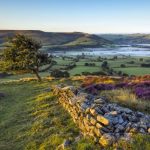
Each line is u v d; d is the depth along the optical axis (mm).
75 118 16203
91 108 14070
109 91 21703
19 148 15133
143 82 23641
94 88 23422
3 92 37281
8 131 18562
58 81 42750
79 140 12688
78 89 21266
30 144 15039
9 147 15602
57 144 13656
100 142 11422
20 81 49094
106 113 13359
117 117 12836
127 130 11586
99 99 16219
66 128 15719
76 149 11844
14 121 20641
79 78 42719
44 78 52031
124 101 17031
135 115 13414
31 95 32062
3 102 30172
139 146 10266
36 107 23422
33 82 46156
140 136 10797
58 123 16969
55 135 14773
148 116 13609
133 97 17812
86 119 13641
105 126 12195
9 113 23969
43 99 25266
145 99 18188
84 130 13867
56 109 20609
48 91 31469
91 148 11359
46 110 21156
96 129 12219
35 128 17406
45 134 15891
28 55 51375
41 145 14430
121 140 10766
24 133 17312
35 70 51906
